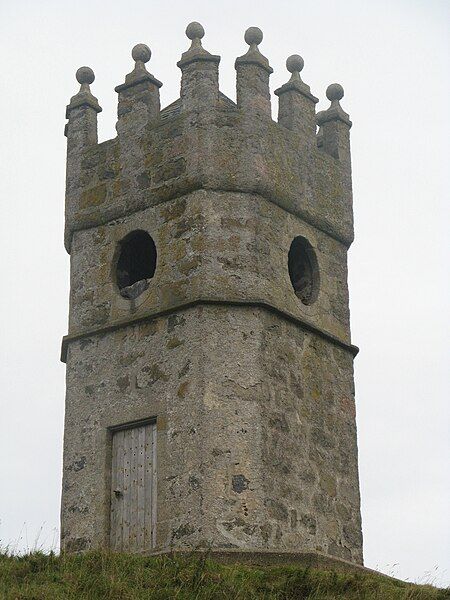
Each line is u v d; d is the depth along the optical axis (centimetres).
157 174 2694
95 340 2681
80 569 2300
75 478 2619
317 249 2761
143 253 2784
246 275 2588
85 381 2667
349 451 2695
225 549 2403
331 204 2820
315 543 2541
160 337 2592
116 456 2598
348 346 2764
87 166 2802
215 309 2559
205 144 2655
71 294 2750
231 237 2608
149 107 2750
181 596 2211
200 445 2475
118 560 2334
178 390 2536
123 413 2594
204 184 2630
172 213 2650
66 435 2656
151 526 2508
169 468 2500
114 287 2697
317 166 2814
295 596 2277
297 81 2814
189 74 2703
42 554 2398
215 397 2505
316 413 2641
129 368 2616
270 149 2698
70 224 2791
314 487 2580
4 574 2262
